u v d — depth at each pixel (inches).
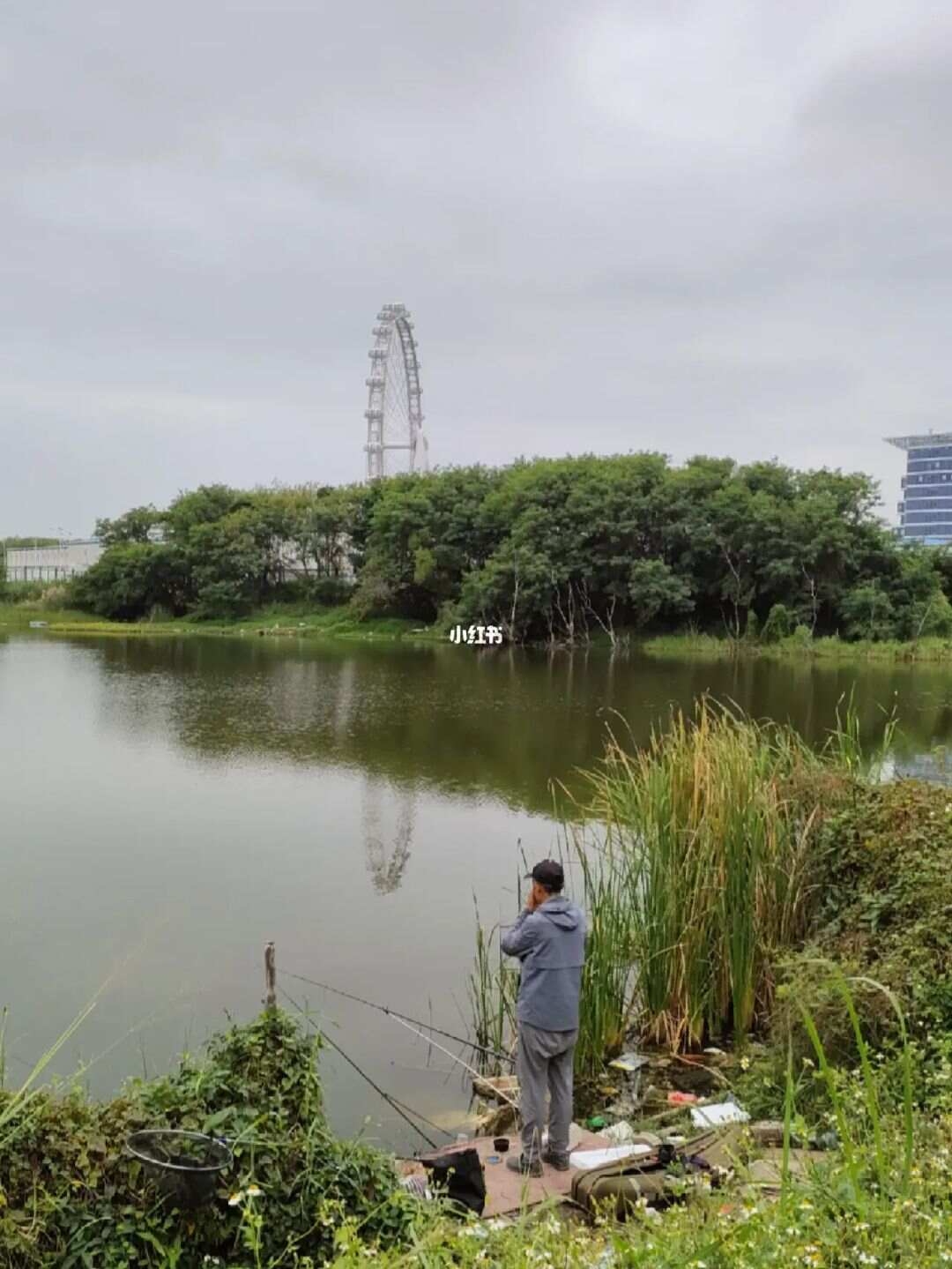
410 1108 304.0
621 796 404.8
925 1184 152.5
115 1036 338.0
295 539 2711.6
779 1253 134.3
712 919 350.3
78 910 458.3
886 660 1861.5
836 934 335.6
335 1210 182.1
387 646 2149.4
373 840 581.0
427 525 2455.7
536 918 244.2
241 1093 195.9
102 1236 170.2
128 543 2883.9
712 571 2206.0
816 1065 269.7
